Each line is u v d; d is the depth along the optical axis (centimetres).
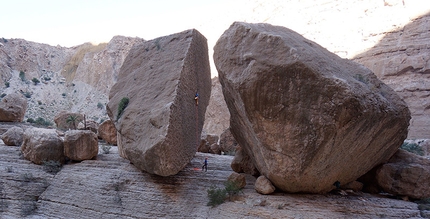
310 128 1150
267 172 1291
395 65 4438
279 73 1159
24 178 1897
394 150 1426
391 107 1252
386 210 1241
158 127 1429
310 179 1227
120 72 1858
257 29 1280
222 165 1723
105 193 1628
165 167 1405
